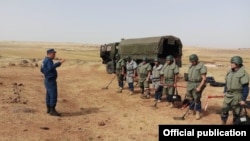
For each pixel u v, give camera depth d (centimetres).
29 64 4184
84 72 3266
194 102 1093
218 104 1381
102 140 837
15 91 1545
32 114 1061
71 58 6750
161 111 1227
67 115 1115
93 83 2236
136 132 922
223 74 2911
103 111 1221
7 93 1459
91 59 6525
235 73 866
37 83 2097
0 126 880
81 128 941
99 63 4325
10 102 1222
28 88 1748
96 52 10306
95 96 1625
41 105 1250
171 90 1302
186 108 1235
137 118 1102
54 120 1014
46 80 1078
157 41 2308
